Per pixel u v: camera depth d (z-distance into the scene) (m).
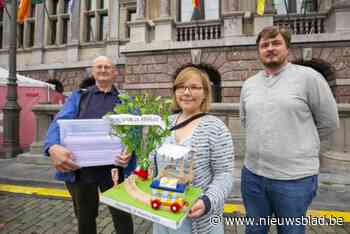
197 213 1.26
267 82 1.90
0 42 15.88
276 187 1.80
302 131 1.76
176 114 1.75
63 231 3.13
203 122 1.55
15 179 5.22
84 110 2.24
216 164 1.49
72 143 1.87
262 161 1.87
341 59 8.16
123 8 13.18
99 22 14.12
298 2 9.90
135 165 2.05
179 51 9.37
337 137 5.20
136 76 9.80
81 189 2.17
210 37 9.48
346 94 8.09
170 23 9.55
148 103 1.57
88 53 13.61
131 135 1.55
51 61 14.13
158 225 1.62
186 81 1.58
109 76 2.32
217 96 9.81
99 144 1.93
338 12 8.20
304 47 8.43
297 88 1.76
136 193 1.38
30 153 6.74
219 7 10.34
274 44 1.80
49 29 14.62
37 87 9.78
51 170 5.92
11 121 7.74
